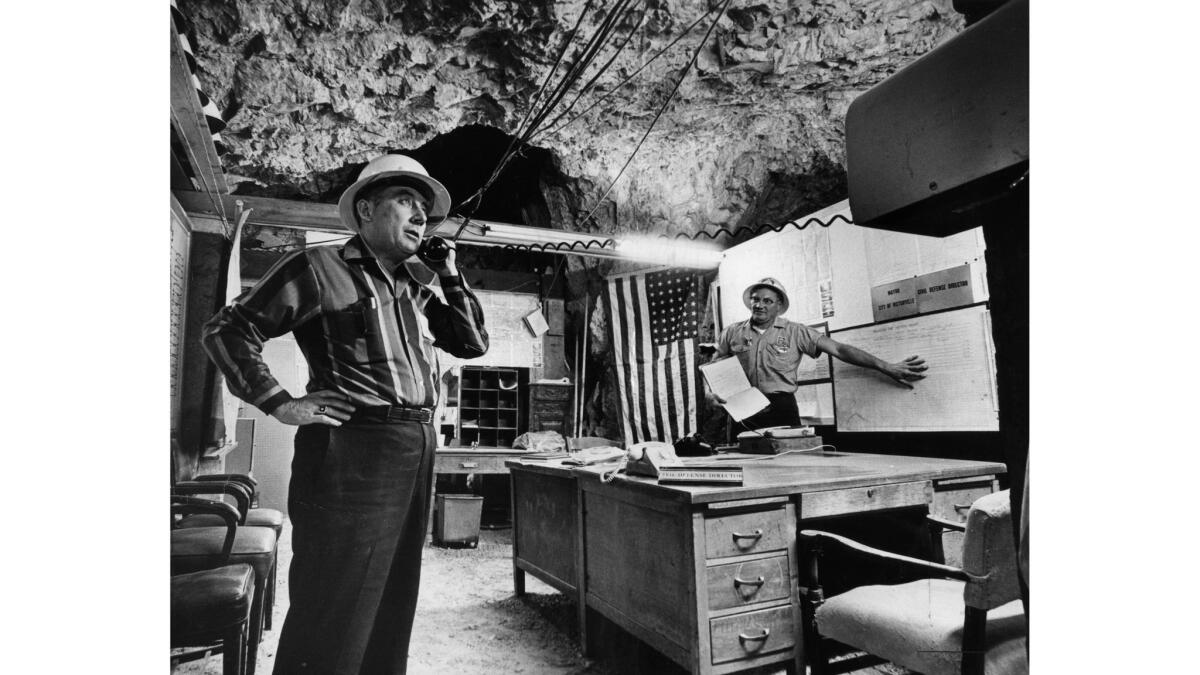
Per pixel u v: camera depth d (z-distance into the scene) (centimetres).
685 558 204
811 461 288
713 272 509
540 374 591
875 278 397
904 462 278
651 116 409
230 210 292
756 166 450
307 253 206
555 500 304
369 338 209
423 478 217
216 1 291
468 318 236
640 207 464
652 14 339
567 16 331
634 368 502
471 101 382
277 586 306
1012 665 162
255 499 320
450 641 276
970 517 160
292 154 373
